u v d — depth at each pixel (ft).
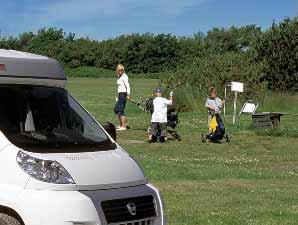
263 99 124.57
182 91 117.29
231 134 78.69
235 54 133.80
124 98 78.64
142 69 363.35
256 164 54.54
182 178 44.29
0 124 23.29
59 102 25.57
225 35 386.32
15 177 21.62
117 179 22.54
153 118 68.28
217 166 51.29
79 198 21.18
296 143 71.36
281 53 139.54
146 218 22.52
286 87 139.44
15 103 24.36
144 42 363.56
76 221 20.97
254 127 84.33
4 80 24.62
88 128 25.25
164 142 68.39
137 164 24.18
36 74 25.44
